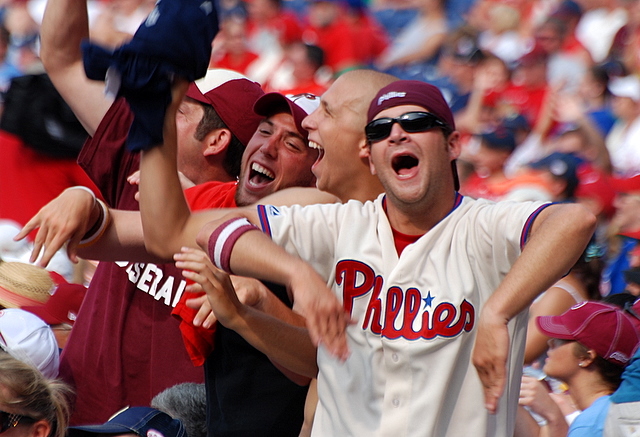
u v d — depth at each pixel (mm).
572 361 11164
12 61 35125
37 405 10133
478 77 30641
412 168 8625
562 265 7809
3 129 18750
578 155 22391
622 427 9828
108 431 10609
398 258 8766
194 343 10680
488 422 8469
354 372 8648
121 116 12734
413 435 8344
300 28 36188
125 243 9891
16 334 12445
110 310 12750
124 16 38719
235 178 13852
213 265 9039
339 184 10461
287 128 12047
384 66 35094
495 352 7660
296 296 7898
